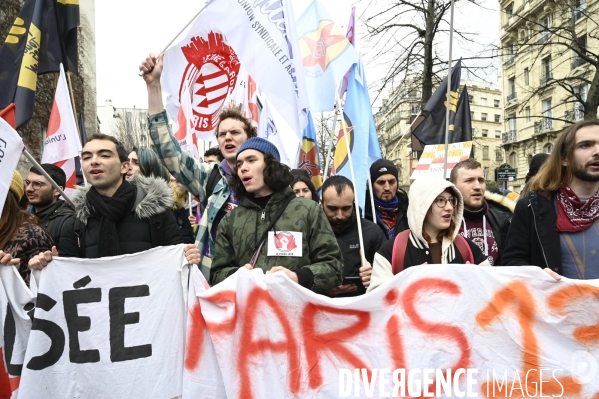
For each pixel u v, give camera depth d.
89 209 2.43
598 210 2.21
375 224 3.32
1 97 3.77
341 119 3.52
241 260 2.34
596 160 2.17
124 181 2.51
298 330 2.15
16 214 2.43
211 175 3.05
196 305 2.26
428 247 2.39
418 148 5.99
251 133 3.04
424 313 2.12
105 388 2.24
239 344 2.16
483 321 2.09
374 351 2.12
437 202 2.32
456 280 2.12
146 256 2.33
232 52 4.14
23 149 2.30
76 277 2.30
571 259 2.23
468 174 3.20
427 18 11.34
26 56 3.80
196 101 4.23
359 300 2.12
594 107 13.08
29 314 2.31
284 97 3.30
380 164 3.95
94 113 15.21
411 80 13.37
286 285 2.14
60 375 2.23
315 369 2.14
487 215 3.31
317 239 2.30
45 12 3.94
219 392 2.20
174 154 2.74
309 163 5.03
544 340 2.06
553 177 2.35
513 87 31.22
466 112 5.43
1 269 2.26
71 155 3.83
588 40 19.88
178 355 2.29
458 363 2.09
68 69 4.14
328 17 4.05
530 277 2.08
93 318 2.28
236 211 2.45
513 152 31.86
